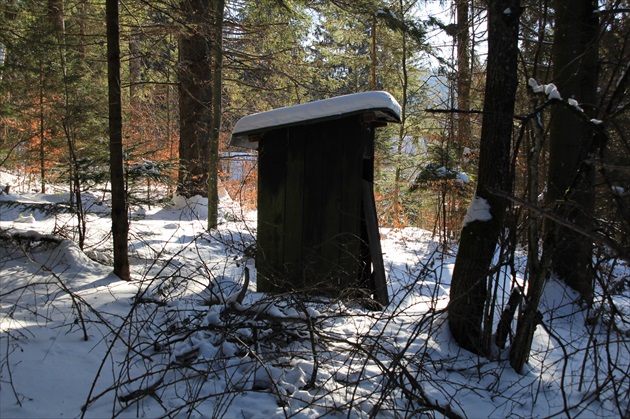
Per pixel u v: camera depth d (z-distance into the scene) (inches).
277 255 198.1
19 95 414.0
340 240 188.9
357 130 189.3
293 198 197.0
